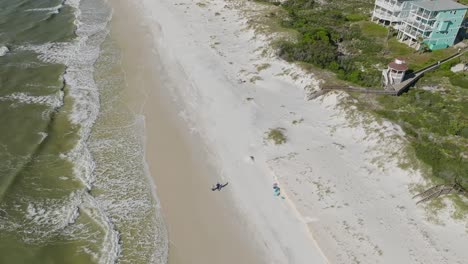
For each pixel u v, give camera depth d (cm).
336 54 5250
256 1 7088
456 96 4547
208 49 5528
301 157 3594
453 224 2917
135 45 5703
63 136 3888
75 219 3058
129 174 3494
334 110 4206
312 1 7356
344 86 4475
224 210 3167
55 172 3466
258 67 5091
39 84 4631
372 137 3719
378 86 4572
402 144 3491
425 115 4166
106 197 3266
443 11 5272
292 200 3161
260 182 3384
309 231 2911
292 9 7019
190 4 7119
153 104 4416
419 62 5241
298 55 5144
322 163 3522
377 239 2833
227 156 3684
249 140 3838
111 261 2745
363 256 2717
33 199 3189
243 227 3023
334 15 6688
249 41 5794
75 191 3297
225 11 6825
